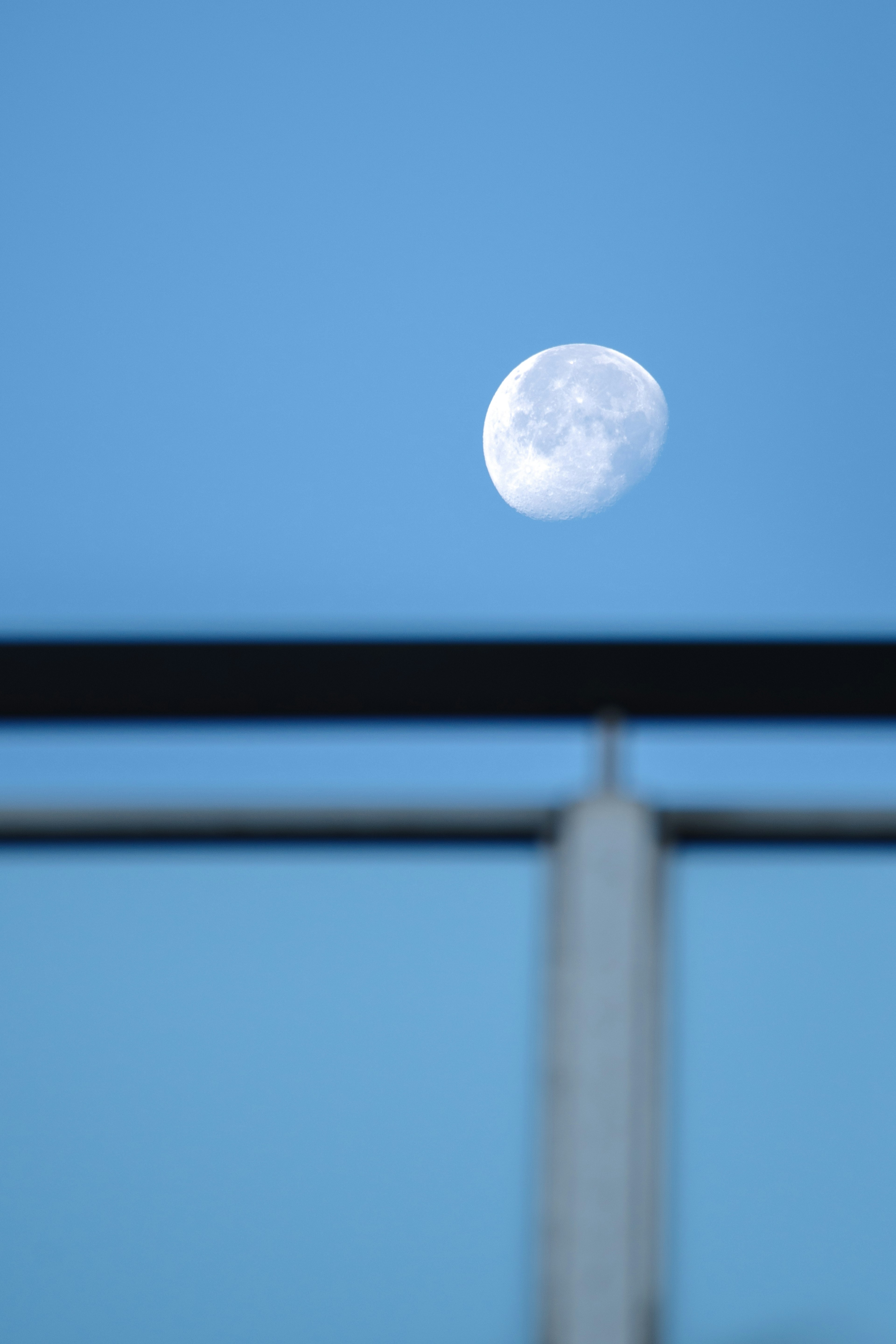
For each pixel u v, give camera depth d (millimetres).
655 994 4809
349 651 5141
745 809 4996
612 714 5051
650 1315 4500
